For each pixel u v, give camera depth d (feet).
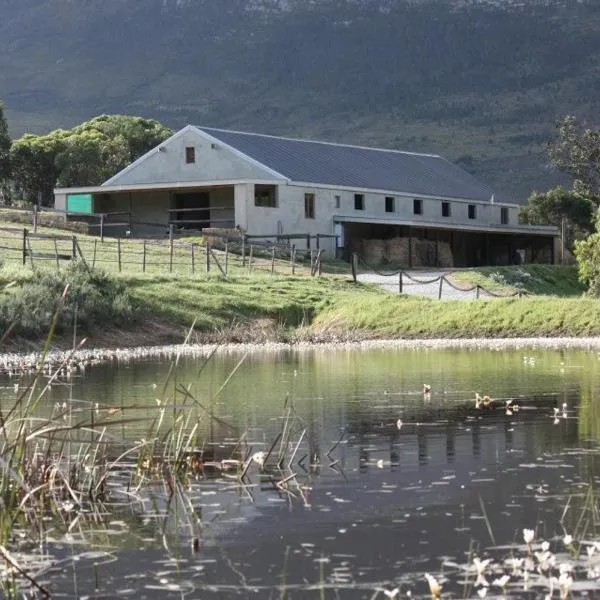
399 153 363.35
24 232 195.62
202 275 208.95
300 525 56.39
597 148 446.19
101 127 451.53
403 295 203.92
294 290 208.03
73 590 48.21
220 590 47.80
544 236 360.89
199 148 300.81
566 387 109.09
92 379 121.29
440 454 72.95
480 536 53.88
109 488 64.90
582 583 47.42
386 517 57.31
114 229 303.07
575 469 67.62
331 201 304.09
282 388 111.34
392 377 121.70
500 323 184.34
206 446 76.79
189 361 146.82
